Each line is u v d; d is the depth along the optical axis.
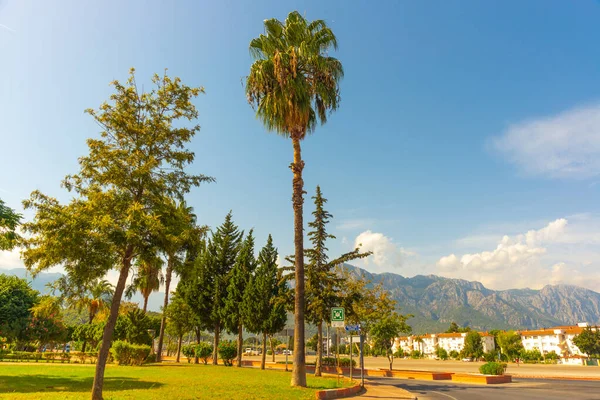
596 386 24.91
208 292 40.22
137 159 13.84
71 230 12.23
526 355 97.12
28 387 15.78
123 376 21.62
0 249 16.75
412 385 24.81
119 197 13.38
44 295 13.84
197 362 41.88
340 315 18.83
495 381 27.31
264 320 33.69
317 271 28.20
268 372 27.94
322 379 22.42
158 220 12.58
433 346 155.88
